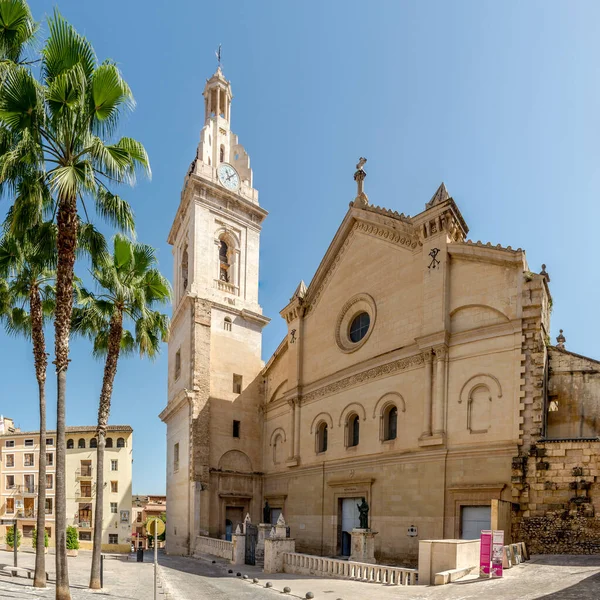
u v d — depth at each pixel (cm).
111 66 1891
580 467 2466
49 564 3591
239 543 3416
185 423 4616
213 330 4806
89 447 8656
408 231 3456
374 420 3466
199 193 5091
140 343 2814
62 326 1962
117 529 8369
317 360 4181
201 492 4319
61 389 1941
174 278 5712
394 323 3472
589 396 2852
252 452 4775
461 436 2902
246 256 5316
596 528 2372
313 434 4059
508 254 2888
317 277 4291
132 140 2033
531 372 2714
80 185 1923
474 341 2964
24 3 1873
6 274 2662
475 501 2752
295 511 4138
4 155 1780
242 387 4869
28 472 8606
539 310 2755
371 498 3353
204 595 2100
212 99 5647
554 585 1747
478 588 1809
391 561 3111
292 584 2322
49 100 1855
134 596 2094
